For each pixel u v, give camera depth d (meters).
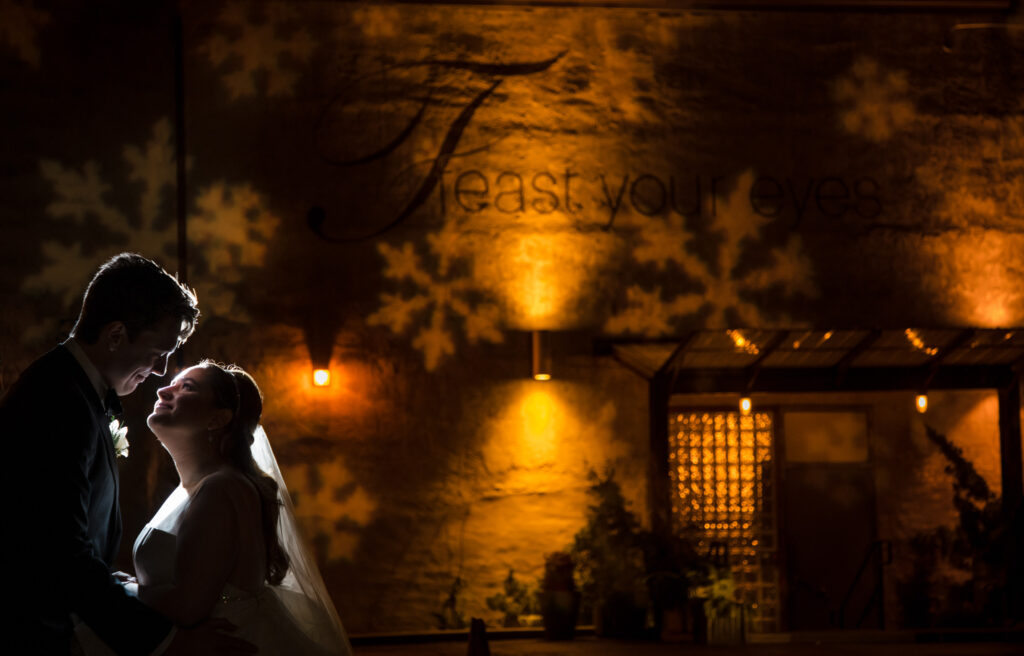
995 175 10.57
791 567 11.30
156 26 9.77
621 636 9.39
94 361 2.80
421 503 9.80
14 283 9.47
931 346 9.87
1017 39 10.62
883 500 11.27
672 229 10.25
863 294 10.40
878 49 10.49
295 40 9.88
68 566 2.57
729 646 9.05
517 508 9.89
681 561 9.50
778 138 10.38
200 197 9.72
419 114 10.02
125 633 2.62
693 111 10.31
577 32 10.23
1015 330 9.70
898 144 10.49
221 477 2.93
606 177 10.21
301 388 9.72
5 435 2.62
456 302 9.98
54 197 9.56
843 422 11.41
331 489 9.71
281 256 9.77
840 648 9.01
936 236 10.50
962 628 10.09
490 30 10.13
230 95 9.79
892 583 11.08
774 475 11.39
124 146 9.66
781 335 9.41
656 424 9.80
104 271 2.82
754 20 10.39
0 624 2.55
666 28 10.31
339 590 9.66
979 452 10.93
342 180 9.88
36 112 9.59
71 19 9.67
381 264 9.90
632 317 10.18
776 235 10.34
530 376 10.00
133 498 9.26
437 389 9.90
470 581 9.78
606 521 9.80
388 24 9.99
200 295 9.67
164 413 2.97
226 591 2.90
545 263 10.10
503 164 10.10
